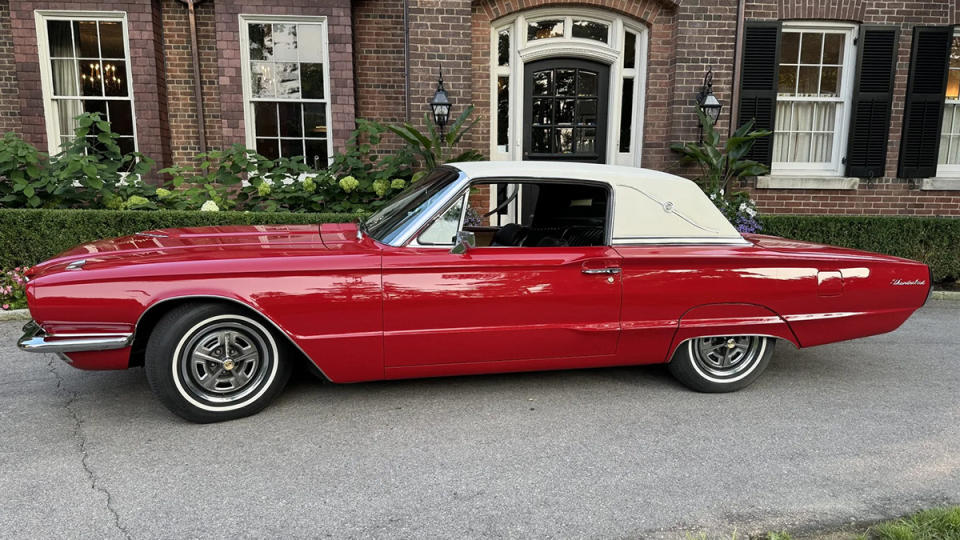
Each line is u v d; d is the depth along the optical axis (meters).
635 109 8.98
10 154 6.38
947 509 2.62
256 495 2.72
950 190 9.19
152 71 8.33
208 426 3.38
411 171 7.96
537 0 8.38
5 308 5.53
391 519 2.56
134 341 3.30
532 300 3.56
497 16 8.44
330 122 8.71
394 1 8.72
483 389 4.04
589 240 3.89
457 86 8.38
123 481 2.80
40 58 8.22
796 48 8.89
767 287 3.83
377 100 8.90
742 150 7.99
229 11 8.27
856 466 3.08
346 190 7.43
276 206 7.18
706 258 3.72
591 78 8.97
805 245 4.22
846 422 3.63
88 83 8.48
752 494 2.81
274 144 8.85
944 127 9.31
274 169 7.67
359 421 3.50
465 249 3.41
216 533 2.44
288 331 3.30
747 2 8.51
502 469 2.99
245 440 3.23
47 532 2.42
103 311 3.11
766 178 8.89
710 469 3.03
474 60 8.54
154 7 8.30
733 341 4.00
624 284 3.67
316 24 8.56
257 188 7.33
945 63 8.82
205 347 3.30
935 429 3.54
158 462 2.98
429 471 2.96
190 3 8.35
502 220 4.16
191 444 3.17
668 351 3.88
